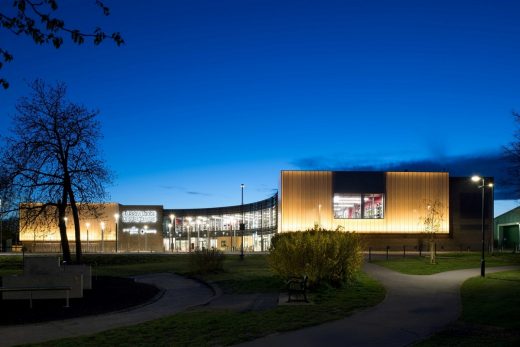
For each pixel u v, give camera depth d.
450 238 67.19
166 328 13.36
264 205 82.00
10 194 33.22
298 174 66.06
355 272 23.28
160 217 96.19
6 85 7.87
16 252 75.12
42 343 11.98
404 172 67.00
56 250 87.12
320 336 11.94
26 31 7.57
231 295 20.70
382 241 65.94
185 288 24.94
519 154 35.81
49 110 34.00
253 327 12.99
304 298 17.33
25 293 20.42
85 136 34.88
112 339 12.14
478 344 10.70
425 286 22.16
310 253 20.20
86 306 18.48
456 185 68.38
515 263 37.88
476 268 32.56
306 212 65.62
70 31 7.68
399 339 11.59
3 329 14.33
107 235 91.50
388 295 19.09
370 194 66.38
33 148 33.19
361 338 11.71
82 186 34.62
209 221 100.69
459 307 16.17
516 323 13.05
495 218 74.12
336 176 66.25
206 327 13.25
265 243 81.31
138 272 35.75
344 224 65.62
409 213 66.50
